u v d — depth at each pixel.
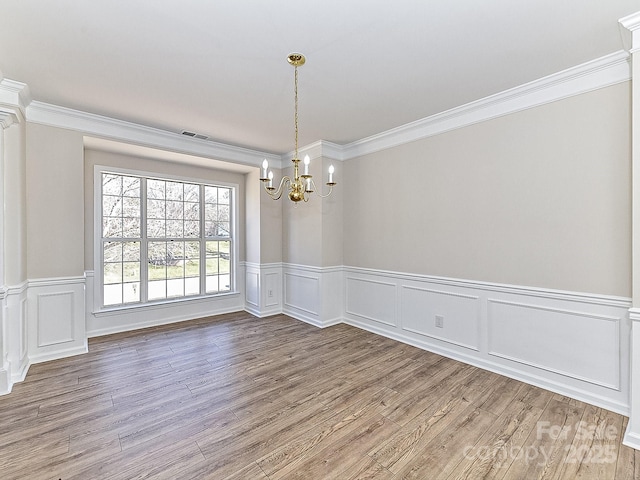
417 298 3.59
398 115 3.33
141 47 2.14
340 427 2.09
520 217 2.75
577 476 1.66
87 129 3.35
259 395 2.51
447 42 2.09
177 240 4.72
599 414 2.22
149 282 4.46
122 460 1.77
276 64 2.35
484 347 3.01
